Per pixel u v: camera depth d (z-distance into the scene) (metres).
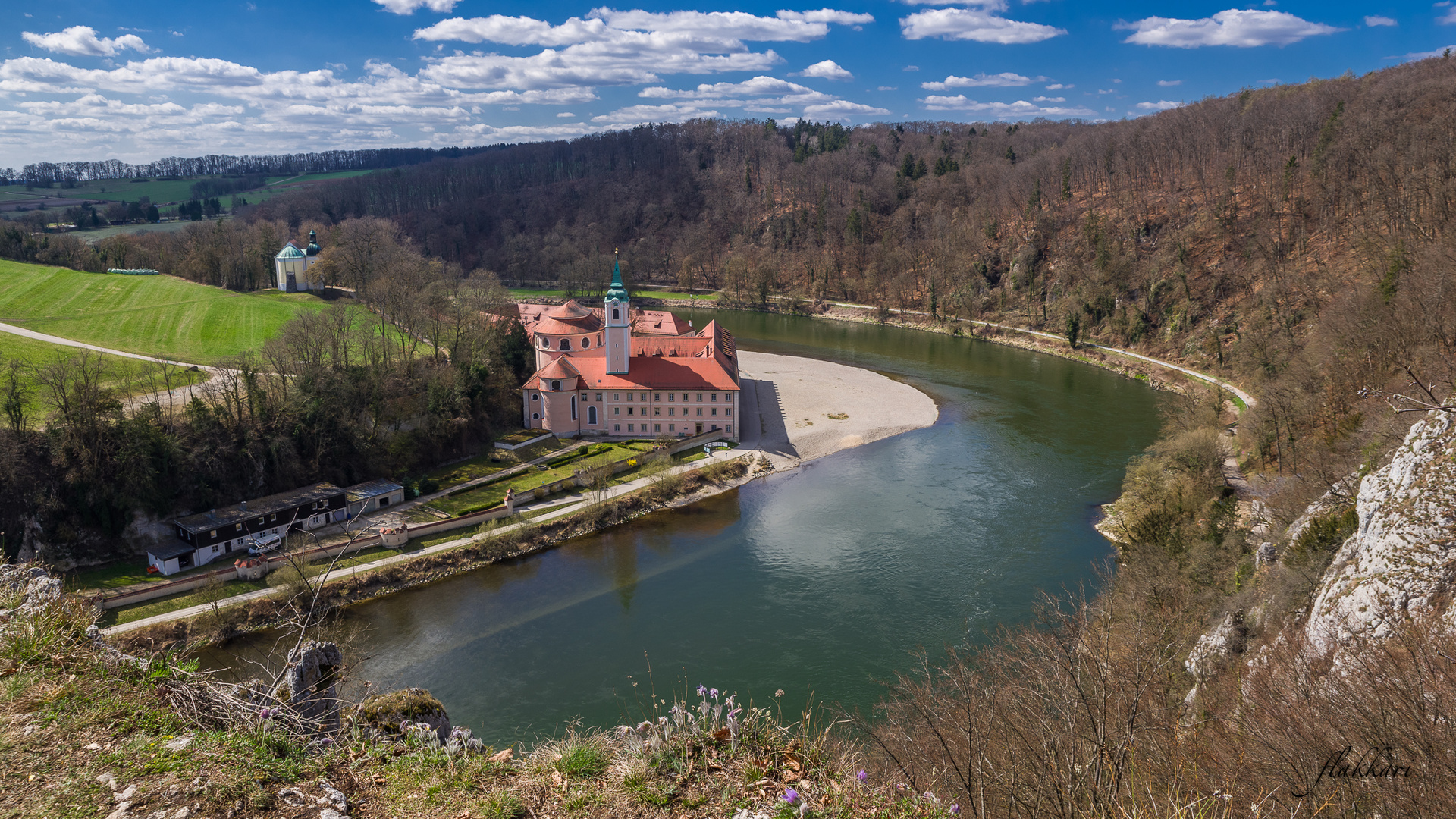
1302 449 95.06
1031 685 27.62
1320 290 158.00
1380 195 164.25
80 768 13.92
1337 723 25.70
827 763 17.56
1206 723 29.62
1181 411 130.75
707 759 17.20
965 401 164.75
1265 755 24.41
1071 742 18.31
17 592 19.81
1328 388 97.50
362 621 81.19
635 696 67.50
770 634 76.75
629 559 95.88
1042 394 170.75
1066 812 16.91
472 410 130.12
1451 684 25.83
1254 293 179.75
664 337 155.25
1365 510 47.53
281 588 81.19
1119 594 65.31
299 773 15.31
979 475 120.94
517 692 68.56
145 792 13.50
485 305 156.88
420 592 87.88
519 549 97.81
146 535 91.19
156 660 17.59
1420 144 162.25
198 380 124.06
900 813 16.17
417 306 152.50
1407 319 90.19
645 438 135.75
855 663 70.88
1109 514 100.75
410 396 123.94
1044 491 113.19
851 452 134.62
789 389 174.50
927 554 93.38
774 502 113.06
